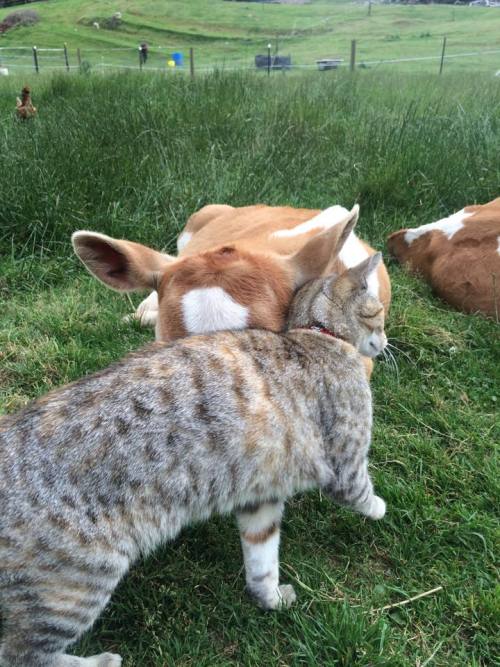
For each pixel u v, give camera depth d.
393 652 0.65
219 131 1.86
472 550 0.76
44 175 1.41
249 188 1.52
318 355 0.69
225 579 0.74
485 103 2.27
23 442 0.56
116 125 1.78
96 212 1.38
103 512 0.55
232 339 0.66
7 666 0.56
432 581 0.73
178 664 0.65
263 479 0.64
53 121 1.84
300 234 0.95
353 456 0.70
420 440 0.90
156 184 1.46
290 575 0.73
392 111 2.20
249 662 0.64
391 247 1.40
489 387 1.03
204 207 1.32
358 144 1.80
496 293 1.18
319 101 2.23
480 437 0.92
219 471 0.61
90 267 0.81
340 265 0.94
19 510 0.53
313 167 1.72
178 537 0.77
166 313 0.74
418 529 0.79
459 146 1.71
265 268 0.75
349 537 0.79
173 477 0.58
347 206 1.55
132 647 0.67
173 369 0.61
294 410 0.65
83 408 0.58
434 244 1.30
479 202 1.56
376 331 0.80
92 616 0.58
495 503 0.82
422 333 1.12
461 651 0.66
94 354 1.06
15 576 0.54
